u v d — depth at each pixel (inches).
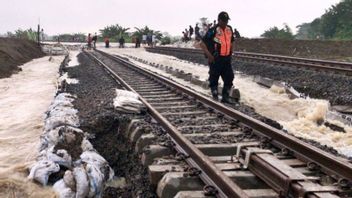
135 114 365.7
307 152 234.4
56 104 400.8
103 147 336.8
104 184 250.5
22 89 615.2
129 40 2472.9
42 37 2130.9
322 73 648.4
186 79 665.6
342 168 205.5
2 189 216.7
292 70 707.4
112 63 978.7
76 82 673.0
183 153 239.9
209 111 373.4
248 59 927.7
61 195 212.7
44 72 869.2
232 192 174.9
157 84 573.9
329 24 1951.3
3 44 1065.5
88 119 360.5
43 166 231.6
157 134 283.0
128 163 293.3
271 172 197.6
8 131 361.4
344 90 531.2
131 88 499.2
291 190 181.3
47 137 278.1
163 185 203.5
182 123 328.5
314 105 455.2
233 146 257.8
